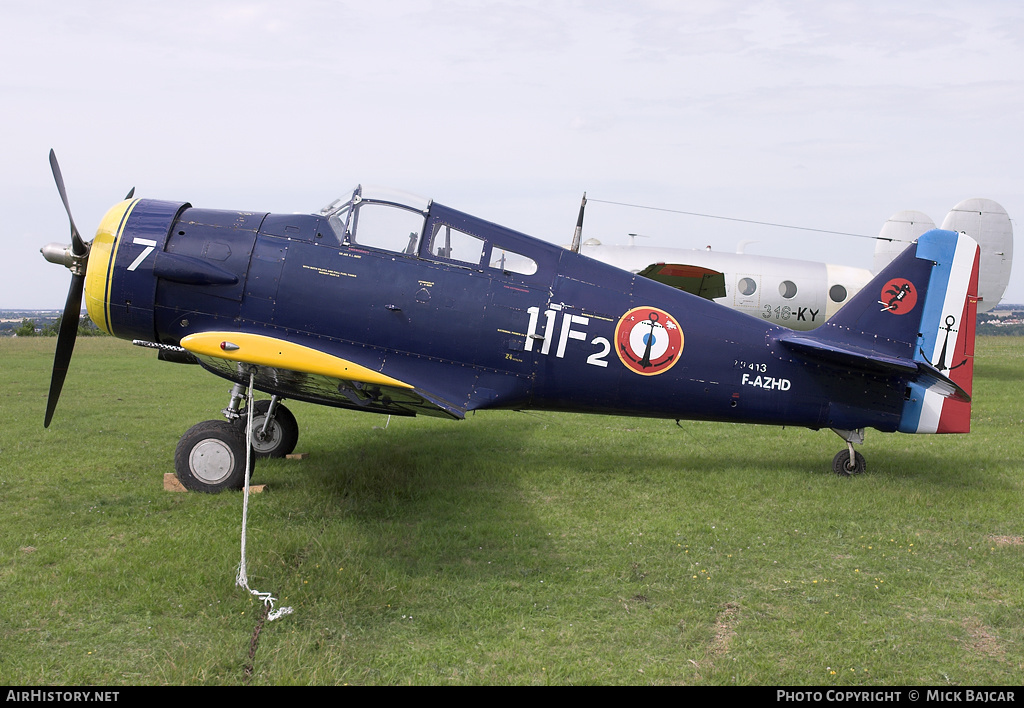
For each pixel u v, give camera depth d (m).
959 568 5.19
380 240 6.85
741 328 7.39
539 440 9.67
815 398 7.48
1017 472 7.80
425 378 6.91
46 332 30.28
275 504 6.21
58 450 8.26
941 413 7.58
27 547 5.24
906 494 6.90
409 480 7.24
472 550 5.41
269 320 6.76
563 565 5.15
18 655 3.72
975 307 7.75
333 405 7.03
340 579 4.57
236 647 3.79
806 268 17.97
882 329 7.71
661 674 3.71
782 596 4.71
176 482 6.62
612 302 7.15
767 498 6.86
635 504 6.66
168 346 6.81
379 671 3.66
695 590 4.74
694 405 7.40
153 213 6.86
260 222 6.87
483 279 6.92
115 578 4.61
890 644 4.06
